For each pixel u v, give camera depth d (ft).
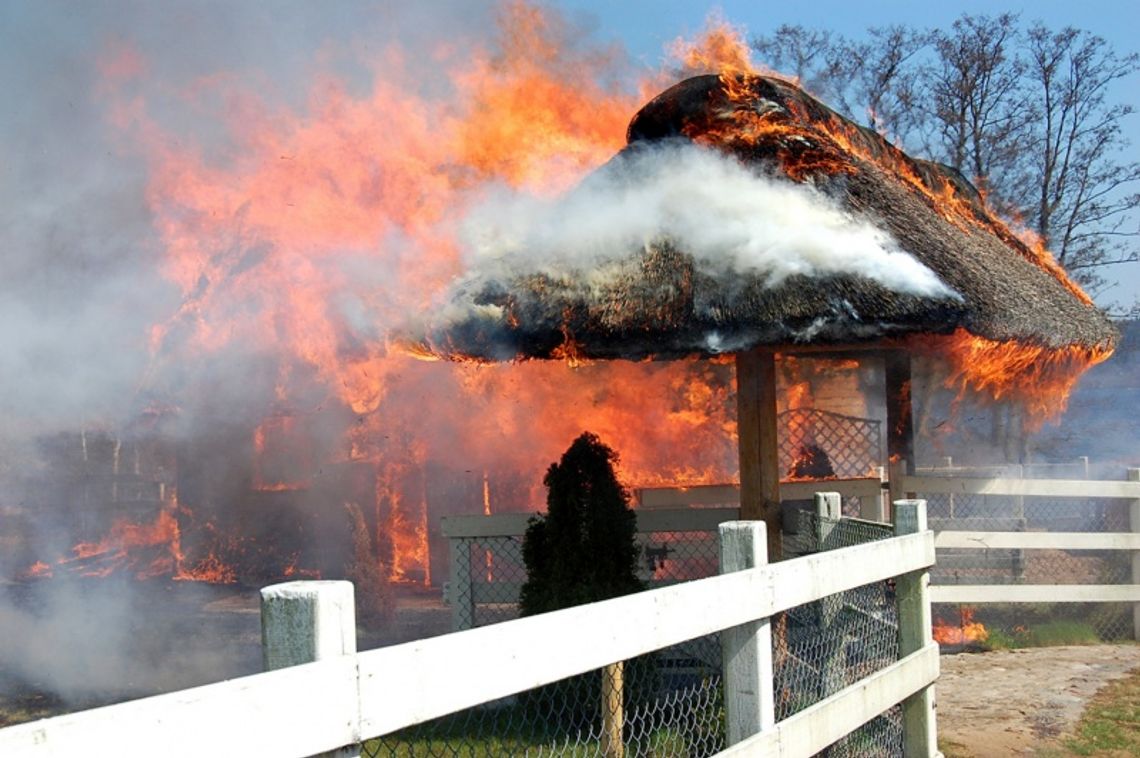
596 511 22.33
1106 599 32.58
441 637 8.14
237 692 6.61
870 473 34.60
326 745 7.15
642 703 19.16
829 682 19.52
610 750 14.28
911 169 36.22
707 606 11.29
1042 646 32.60
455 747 14.49
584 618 9.49
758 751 12.01
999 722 24.70
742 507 24.68
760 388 24.64
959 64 84.74
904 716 18.17
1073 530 47.19
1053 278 38.65
